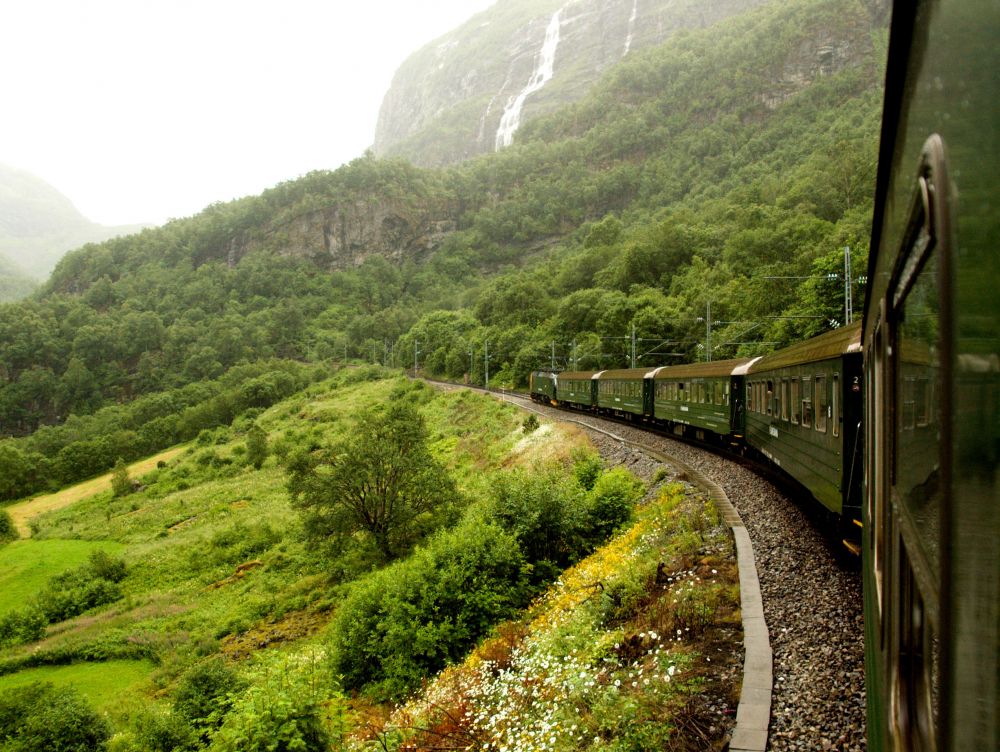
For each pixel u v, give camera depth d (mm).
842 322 35031
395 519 29172
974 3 1194
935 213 1410
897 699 2287
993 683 1181
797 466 13523
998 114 1040
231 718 10352
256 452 65812
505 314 94938
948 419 1333
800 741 5891
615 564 12625
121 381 147125
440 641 14500
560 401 52656
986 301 1118
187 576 37625
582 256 102938
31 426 137500
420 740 9938
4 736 19250
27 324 154000
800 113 165000
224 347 147500
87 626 32594
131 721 19375
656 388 30812
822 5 193500
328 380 109188
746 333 45656
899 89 2148
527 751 7230
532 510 17297
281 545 37750
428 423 61656
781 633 7879
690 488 16406
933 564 1592
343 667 16328
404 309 165750
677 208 143625
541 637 10859
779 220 69250
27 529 63688
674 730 6574
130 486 69375
